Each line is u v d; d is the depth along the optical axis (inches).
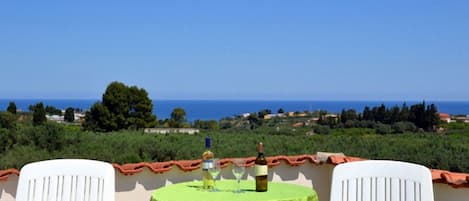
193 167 163.5
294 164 177.5
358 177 122.7
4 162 343.0
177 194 124.3
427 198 115.3
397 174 120.5
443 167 224.4
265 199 118.1
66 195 121.8
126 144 398.6
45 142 387.5
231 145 328.8
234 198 119.2
